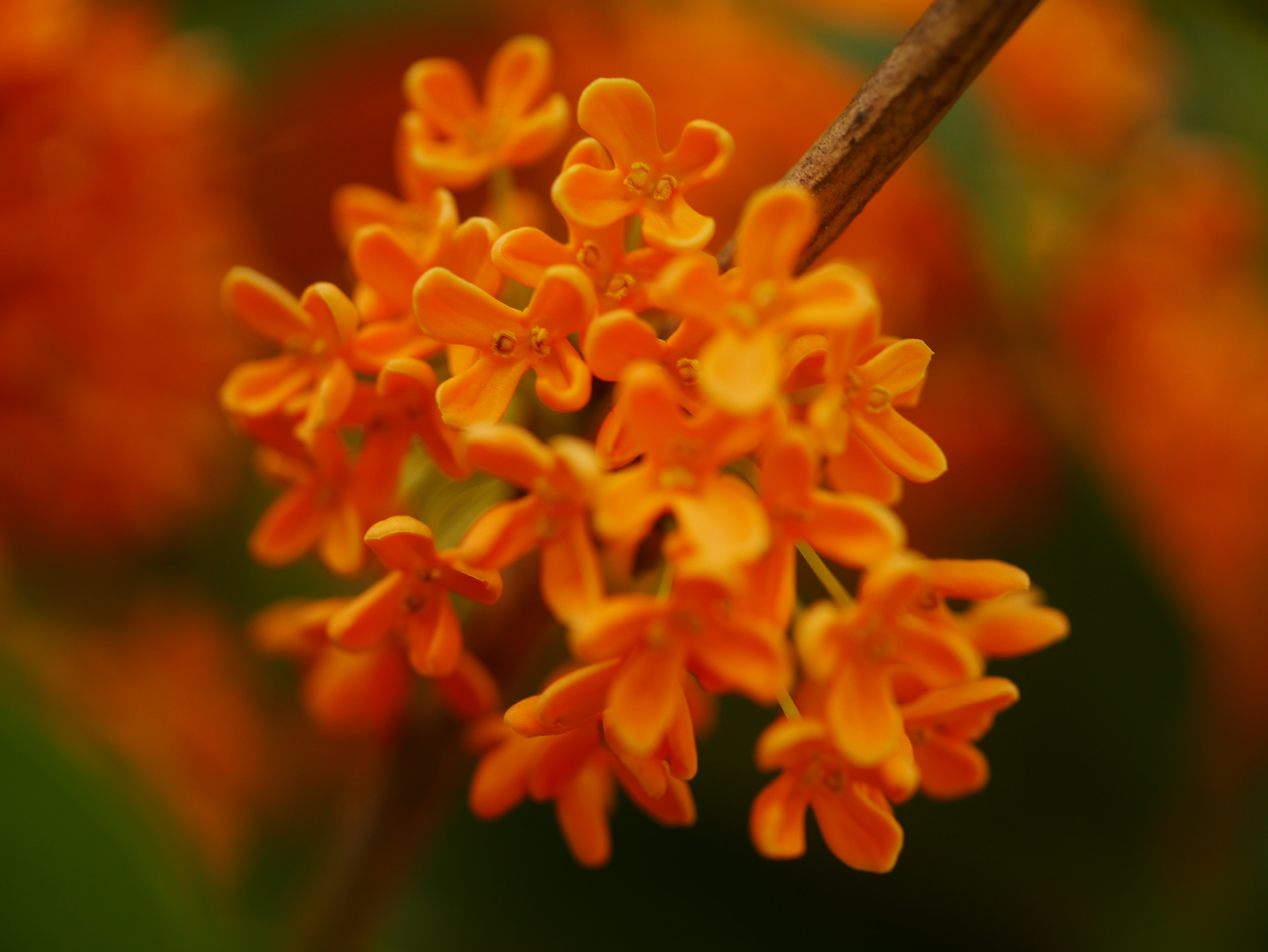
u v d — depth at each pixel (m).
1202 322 0.25
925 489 0.24
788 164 0.24
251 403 0.15
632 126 0.14
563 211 0.14
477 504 0.15
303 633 0.15
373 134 0.27
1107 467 0.23
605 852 0.15
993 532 0.24
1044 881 0.23
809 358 0.14
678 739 0.14
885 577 0.13
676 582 0.13
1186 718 0.22
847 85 0.24
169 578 0.26
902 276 0.23
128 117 0.22
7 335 0.21
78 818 0.17
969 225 0.22
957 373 0.24
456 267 0.15
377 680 0.16
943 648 0.14
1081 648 0.23
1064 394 0.23
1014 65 0.26
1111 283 0.25
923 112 0.14
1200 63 0.27
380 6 0.25
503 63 0.16
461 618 0.16
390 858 0.16
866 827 0.14
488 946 0.22
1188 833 0.23
